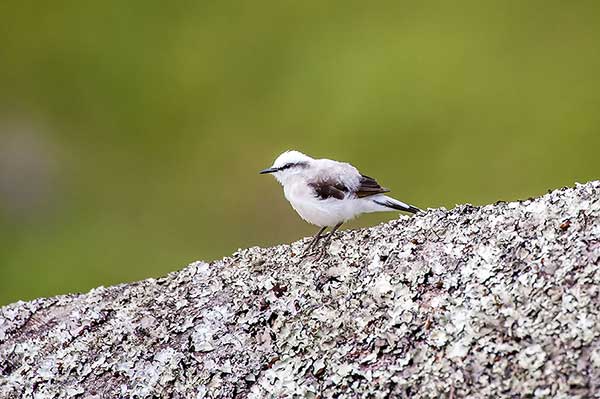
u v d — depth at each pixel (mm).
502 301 5816
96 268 20234
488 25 25969
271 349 6398
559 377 5332
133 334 6926
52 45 27359
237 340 6547
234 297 6922
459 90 23672
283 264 7188
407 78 24188
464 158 21766
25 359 7047
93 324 7188
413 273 6344
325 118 23500
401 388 5750
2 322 7465
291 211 20812
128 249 20828
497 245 6258
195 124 24016
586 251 5914
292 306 6590
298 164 9008
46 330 7312
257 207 21297
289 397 6051
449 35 25578
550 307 5637
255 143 23156
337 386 5973
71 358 6902
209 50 26281
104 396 6559
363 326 6199
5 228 21734
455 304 5973
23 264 20406
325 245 7211
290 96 24359
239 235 20938
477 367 5590
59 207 22219
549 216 6344
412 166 21922
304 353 6270
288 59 25734
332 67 25250
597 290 5617
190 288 7242
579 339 5426
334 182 8875
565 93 23016
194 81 25484
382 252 6730
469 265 6203
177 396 6398
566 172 21250
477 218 6688
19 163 23188
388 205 9062
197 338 6668
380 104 23438
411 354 5871
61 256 20641
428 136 22250
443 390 5594
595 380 5254
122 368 6688
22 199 22344
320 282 6715
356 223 16953
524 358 5469
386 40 25484
